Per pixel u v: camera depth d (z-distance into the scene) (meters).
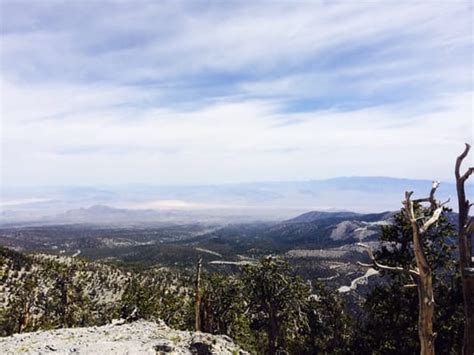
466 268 12.23
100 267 95.62
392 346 25.05
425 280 11.18
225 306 38.50
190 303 42.12
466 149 12.25
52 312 48.53
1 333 42.16
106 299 71.25
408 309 24.52
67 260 90.00
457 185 12.55
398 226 24.94
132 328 20.14
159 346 16.36
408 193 11.45
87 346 15.85
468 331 12.18
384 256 25.31
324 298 43.41
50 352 14.98
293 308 41.69
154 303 45.22
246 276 41.72
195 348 16.88
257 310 41.31
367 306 27.19
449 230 24.39
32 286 50.97
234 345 18.25
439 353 24.14
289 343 46.19
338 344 41.56
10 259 76.94
